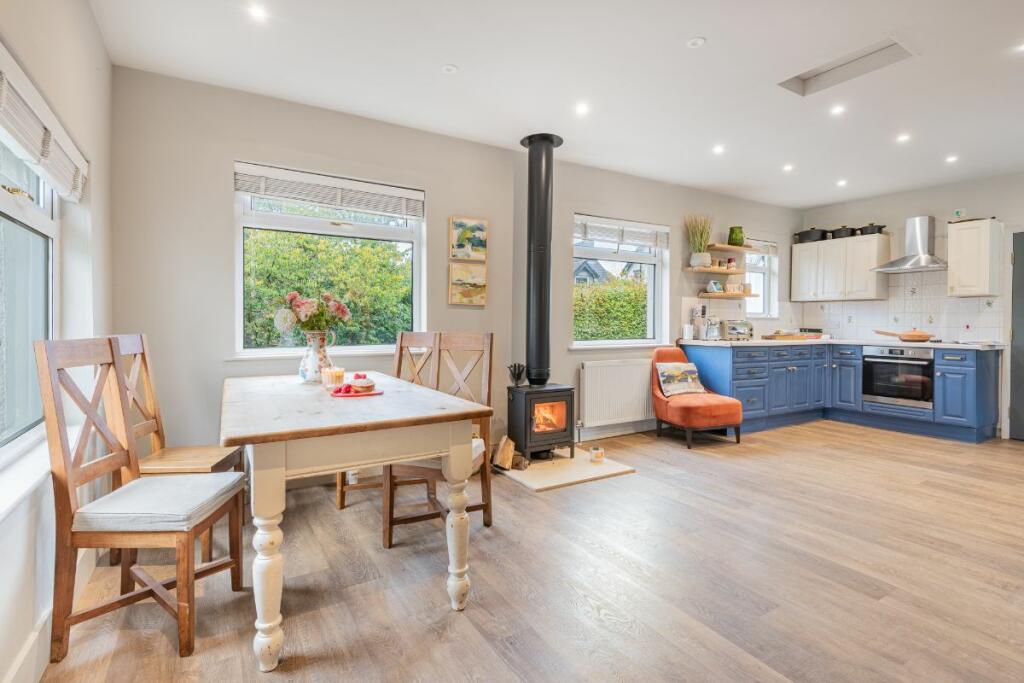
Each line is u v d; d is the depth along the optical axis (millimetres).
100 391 1798
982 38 2520
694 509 2941
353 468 1676
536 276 3895
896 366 5066
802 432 5043
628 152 4262
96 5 2277
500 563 2268
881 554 2363
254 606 1920
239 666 1576
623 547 2436
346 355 3506
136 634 1737
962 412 4605
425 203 3795
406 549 2414
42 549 1586
